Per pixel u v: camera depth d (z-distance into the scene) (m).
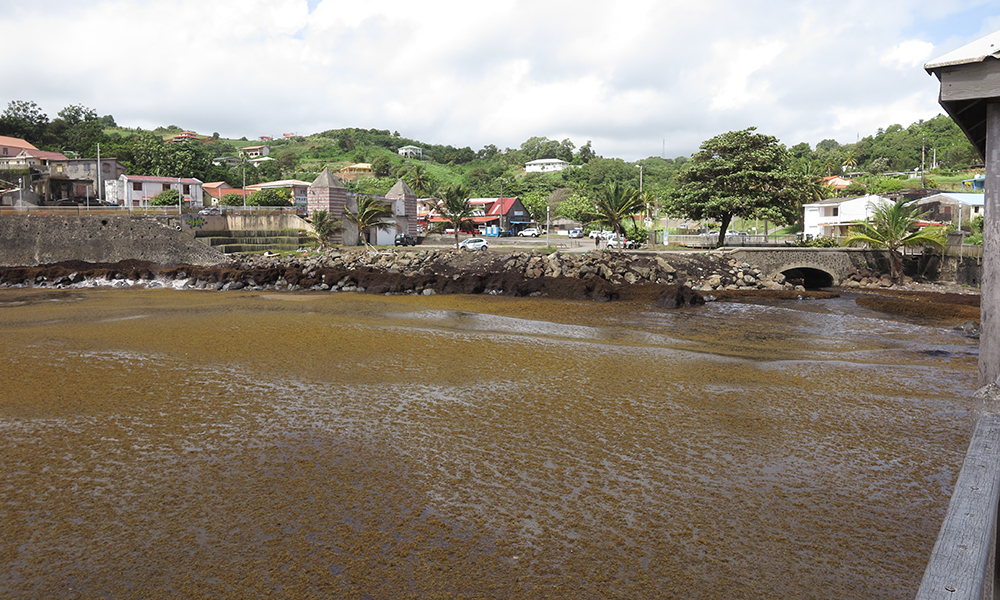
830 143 157.50
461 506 6.51
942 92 5.07
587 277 30.66
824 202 59.97
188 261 40.88
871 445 8.50
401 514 6.31
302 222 52.75
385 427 9.18
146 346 15.59
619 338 18.16
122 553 5.52
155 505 6.51
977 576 1.67
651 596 4.82
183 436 8.71
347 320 20.86
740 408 10.41
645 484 7.12
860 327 21.08
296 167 144.62
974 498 2.14
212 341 16.38
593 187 116.56
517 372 13.05
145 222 41.19
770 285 33.34
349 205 55.34
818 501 6.65
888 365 14.37
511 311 24.33
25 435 8.72
